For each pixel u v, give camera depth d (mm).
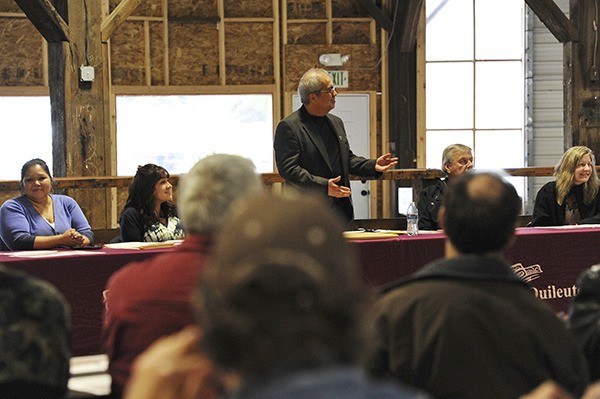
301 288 855
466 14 11898
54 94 6965
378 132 11688
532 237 4633
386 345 1964
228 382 920
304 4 11641
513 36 11977
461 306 1923
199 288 930
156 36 11430
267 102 11664
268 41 11633
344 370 853
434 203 5367
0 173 11180
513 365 1915
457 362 1906
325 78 4895
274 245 869
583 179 5395
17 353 1867
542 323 1957
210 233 1941
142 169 4730
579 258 4711
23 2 6641
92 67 6922
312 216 891
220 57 11531
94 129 6957
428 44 11898
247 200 923
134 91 11344
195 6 11492
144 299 1885
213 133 11594
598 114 7664
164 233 4672
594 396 1507
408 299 1972
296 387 828
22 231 4523
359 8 11711
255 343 857
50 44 6930
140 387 1166
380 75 11641
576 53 7664
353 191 11484
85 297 3846
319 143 4934
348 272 882
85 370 2398
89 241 4449
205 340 899
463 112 11969
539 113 12062
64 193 6875
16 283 1910
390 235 4551
